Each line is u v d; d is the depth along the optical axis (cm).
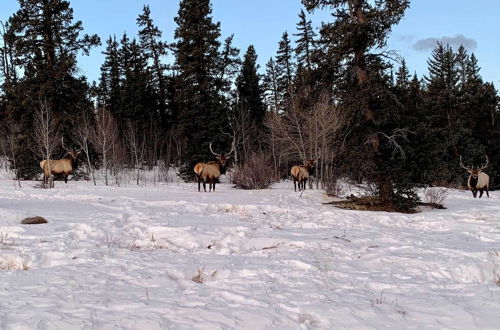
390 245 1001
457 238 1118
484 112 3841
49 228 1112
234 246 1005
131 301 581
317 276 728
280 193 2248
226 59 3947
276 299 604
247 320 522
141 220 1272
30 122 3019
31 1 3005
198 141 3325
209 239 1057
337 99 1839
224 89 3656
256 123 4300
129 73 4634
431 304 591
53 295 598
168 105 4797
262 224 1302
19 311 530
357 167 1753
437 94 3788
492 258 852
